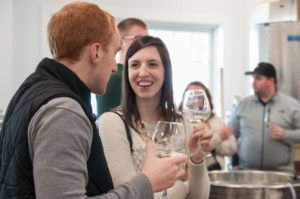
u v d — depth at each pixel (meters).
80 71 0.98
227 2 4.62
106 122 1.33
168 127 1.04
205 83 4.79
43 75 0.94
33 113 0.82
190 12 4.50
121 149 1.28
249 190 1.80
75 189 0.78
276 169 3.20
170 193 1.27
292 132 3.06
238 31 4.67
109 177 0.97
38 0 4.04
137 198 0.87
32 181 0.83
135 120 1.40
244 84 4.66
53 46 0.99
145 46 1.43
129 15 4.29
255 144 3.24
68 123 0.81
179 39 4.66
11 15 3.83
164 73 1.49
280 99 3.28
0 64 3.81
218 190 1.85
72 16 0.96
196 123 1.53
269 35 4.09
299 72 4.05
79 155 0.81
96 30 0.98
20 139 0.82
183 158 0.98
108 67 1.03
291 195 1.82
